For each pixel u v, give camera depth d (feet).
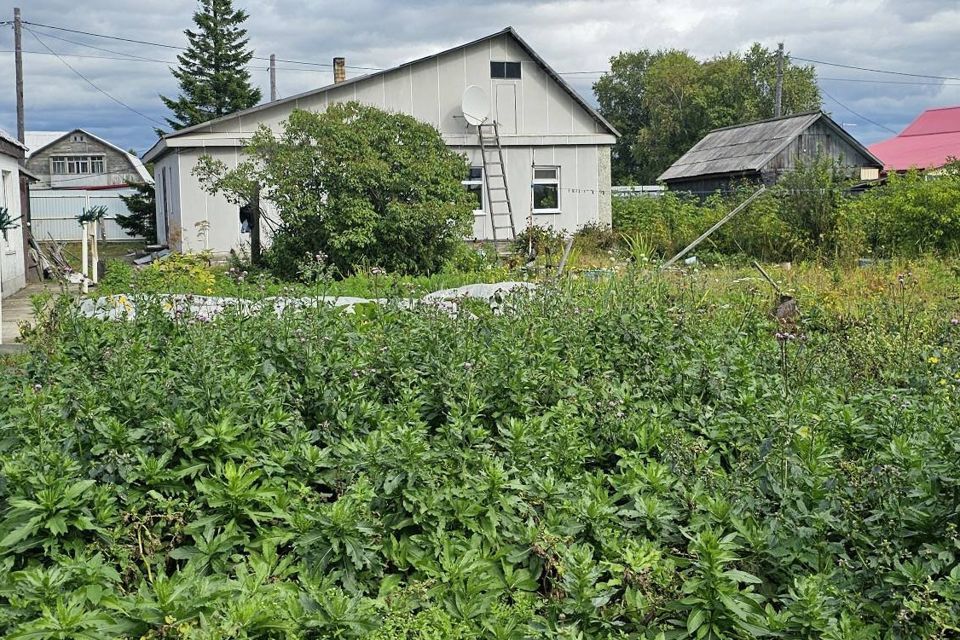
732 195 89.20
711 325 27.12
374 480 14.46
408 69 81.87
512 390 18.80
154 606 10.75
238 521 13.87
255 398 17.49
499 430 17.35
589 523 13.69
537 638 11.70
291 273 58.70
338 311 24.36
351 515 12.81
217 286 44.39
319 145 60.49
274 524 13.94
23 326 23.17
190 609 10.78
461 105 83.20
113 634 10.60
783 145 111.34
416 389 18.74
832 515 14.01
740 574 12.06
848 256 64.54
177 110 144.66
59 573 11.37
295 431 16.28
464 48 83.05
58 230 130.62
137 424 15.96
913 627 11.85
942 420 17.95
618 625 12.17
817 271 52.95
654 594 12.46
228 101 148.15
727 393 20.27
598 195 87.76
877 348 25.70
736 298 36.47
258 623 10.84
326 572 12.86
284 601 11.44
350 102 63.21
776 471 15.08
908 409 18.21
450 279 51.49
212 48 147.84
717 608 11.87
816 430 17.49
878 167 116.37
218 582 11.68
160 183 92.22
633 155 247.29
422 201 60.80
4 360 23.27
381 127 62.08
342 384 18.99
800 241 68.54
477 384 18.81
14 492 13.21
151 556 13.10
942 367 22.82
